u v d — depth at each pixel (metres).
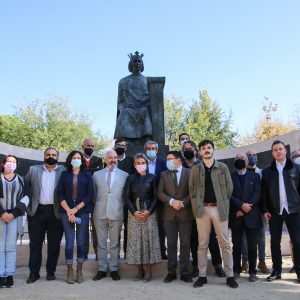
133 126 10.30
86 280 6.36
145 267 6.34
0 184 5.98
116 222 6.55
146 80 10.83
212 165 6.13
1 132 35.34
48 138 35.78
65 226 6.29
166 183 6.46
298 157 7.35
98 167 7.75
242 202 6.33
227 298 5.10
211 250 6.66
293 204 6.16
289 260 7.96
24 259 7.80
